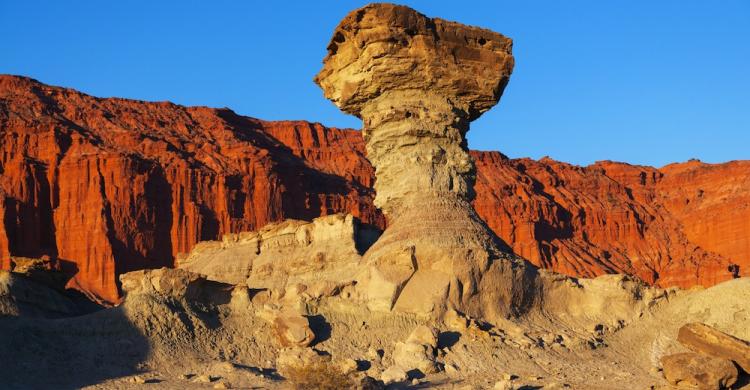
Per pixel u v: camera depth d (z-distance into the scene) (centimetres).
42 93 17412
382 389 4762
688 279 18775
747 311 5875
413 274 5744
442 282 5712
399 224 5969
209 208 15800
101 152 15388
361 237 6781
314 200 17312
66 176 14988
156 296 5456
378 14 5972
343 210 17588
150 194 15238
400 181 6100
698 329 5306
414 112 6091
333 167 19650
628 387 4925
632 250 19888
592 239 19925
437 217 5941
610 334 5994
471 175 6256
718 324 5881
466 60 6147
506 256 6019
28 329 5050
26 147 15362
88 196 14775
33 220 14375
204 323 5431
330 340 5425
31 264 6406
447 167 6144
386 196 6141
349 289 5756
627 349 5825
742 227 19462
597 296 6225
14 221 14138
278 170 17112
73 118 17000
